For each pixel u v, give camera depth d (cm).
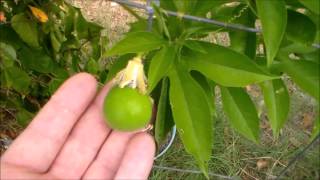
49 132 24
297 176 42
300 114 47
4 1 27
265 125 46
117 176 23
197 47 20
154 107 24
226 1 21
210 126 20
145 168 24
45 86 31
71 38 31
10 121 36
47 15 28
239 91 22
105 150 25
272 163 44
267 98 21
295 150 45
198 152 20
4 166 23
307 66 21
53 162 25
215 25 21
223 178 42
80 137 25
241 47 22
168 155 42
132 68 20
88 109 25
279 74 21
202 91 20
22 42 28
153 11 20
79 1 52
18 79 27
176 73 20
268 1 18
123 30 51
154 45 20
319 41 21
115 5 53
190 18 20
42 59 29
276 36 18
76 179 25
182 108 20
